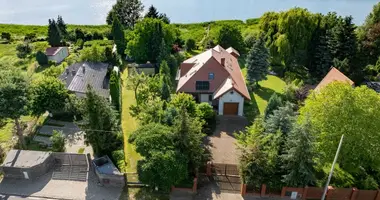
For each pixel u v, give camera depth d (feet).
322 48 176.55
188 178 94.68
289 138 88.12
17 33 294.46
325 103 91.71
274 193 91.45
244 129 128.67
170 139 90.58
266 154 87.76
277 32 183.01
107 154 107.04
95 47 193.26
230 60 167.12
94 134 102.06
